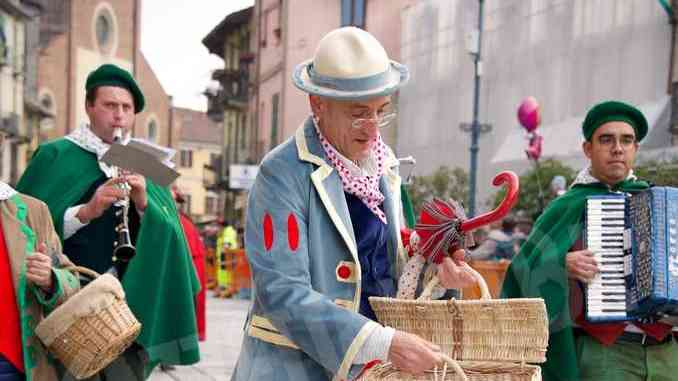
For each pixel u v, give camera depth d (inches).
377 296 101.3
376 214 101.7
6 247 113.7
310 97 100.8
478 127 618.8
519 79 590.6
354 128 97.2
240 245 653.3
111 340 116.9
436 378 91.3
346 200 100.8
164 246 159.3
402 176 112.7
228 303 532.1
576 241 143.6
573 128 534.3
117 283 119.4
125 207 152.2
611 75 508.4
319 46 97.3
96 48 1143.6
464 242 102.0
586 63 533.3
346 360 87.9
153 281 157.6
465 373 95.0
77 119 1119.6
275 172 96.4
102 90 161.3
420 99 706.2
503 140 603.5
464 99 648.4
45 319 114.3
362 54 95.0
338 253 96.5
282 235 93.4
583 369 141.6
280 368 95.6
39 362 116.0
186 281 164.1
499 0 621.0
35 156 160.9
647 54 482.0
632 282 135.2
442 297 105.0
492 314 91.3
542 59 570.6
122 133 162.2
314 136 99.4
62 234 151.8
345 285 96.2
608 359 140.3
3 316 111.8
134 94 165.3
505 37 610.9
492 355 91.8
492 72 622.5
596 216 139.0
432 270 104.1
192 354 163.9
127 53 1184.2
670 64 465.7
